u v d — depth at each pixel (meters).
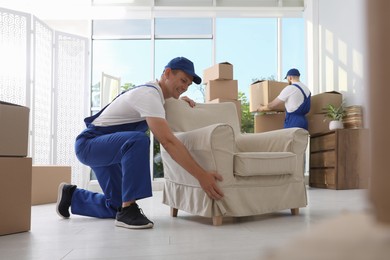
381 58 0.14
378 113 0.14
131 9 5.43
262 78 5.77
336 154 4.28
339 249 0.14
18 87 4.11
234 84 4.25
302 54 5.79
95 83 5.64
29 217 1.88
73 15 5.36
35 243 1.56
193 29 5.65
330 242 0.15
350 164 4.29
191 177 2.12
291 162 2.24
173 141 1.90
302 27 5.79
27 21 4.17
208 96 4.24
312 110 4.96
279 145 2.38
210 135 1.99
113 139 2.00
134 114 2.11
